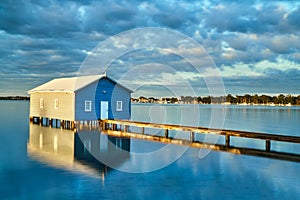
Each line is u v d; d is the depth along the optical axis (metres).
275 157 13.98
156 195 8.80
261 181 10.24
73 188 9.28
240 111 73.19
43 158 13.48
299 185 9.82
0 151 15.23
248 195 8.92
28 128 26.30
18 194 8.76
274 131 28.59
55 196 8.61
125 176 10.62
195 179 10.41
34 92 29.62
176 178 10.49
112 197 8.59
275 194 9.02
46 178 10.29
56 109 26.38
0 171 11.16
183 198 8.62
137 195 8.76
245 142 19.41
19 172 11.02
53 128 25.95
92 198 8.48
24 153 14.68
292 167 12.13
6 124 30.14
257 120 43.38
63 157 13.76
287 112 68.25
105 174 10.84
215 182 10.10
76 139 19.55
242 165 12.40
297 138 14.18
